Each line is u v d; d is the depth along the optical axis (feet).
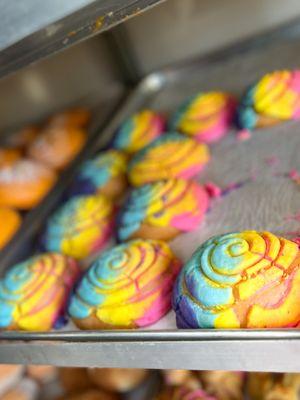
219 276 1.74
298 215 2.09
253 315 1.67
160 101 3.31
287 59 3.07
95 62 3.64
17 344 1.97
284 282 1.69
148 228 2.27
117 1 1.60
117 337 1.78
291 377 2.41
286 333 1.56
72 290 2.11
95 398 2.79
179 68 3.47
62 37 1.70
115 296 1.95
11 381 2.97
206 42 3.41
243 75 3.13
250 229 2.12
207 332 1.65
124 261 2.05
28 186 3.02
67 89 3.78
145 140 2.92
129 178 2.69
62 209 2.63
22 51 1.75
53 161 3.19
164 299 1.94
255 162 2.48
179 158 2.60
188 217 2.26
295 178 2.28
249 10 3.22
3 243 2.75
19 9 1.68
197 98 2.89
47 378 3.01
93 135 3.27
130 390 2.84
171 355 1.72
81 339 1.85
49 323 2.12
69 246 2.46
